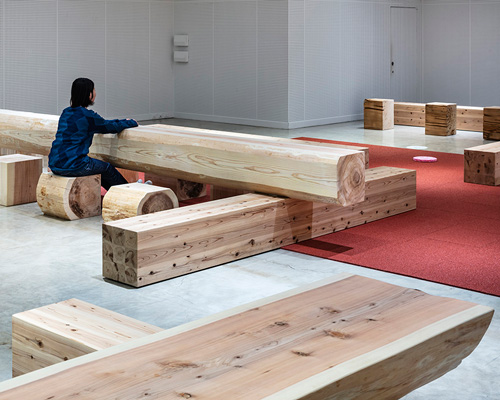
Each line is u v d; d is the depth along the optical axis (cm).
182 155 568
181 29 1391
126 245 418
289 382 167
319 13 1287
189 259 443
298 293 228
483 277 428
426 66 1570
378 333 196
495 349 329
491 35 1477
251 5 1272
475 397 281
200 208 472
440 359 204
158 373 172
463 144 1051
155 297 402
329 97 1337
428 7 1550
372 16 1415
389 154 953
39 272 448
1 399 160
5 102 1183
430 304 218
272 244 495
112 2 1302
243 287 418
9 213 618
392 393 193
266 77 1273
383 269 446
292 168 487
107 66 1311
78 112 592
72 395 162
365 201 566
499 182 734
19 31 1187
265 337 193
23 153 813
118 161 627
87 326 279
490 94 1492
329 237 528
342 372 172
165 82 1409
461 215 597
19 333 288
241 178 525
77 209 593
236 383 167
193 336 194
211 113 1371
